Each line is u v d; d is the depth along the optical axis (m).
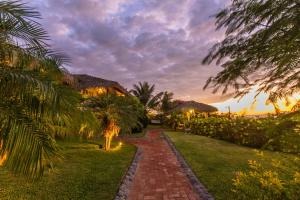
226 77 2.88
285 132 2.36
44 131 3.91
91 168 8.06
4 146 3.56
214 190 5.97
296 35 2.14
